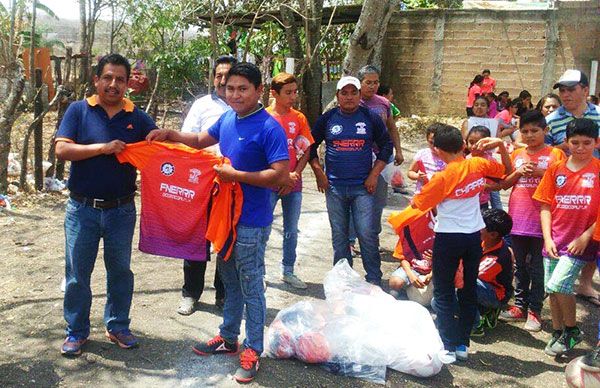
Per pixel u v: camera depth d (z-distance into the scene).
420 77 17.72
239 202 3.55
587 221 4.03
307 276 5.53
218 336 3.97
